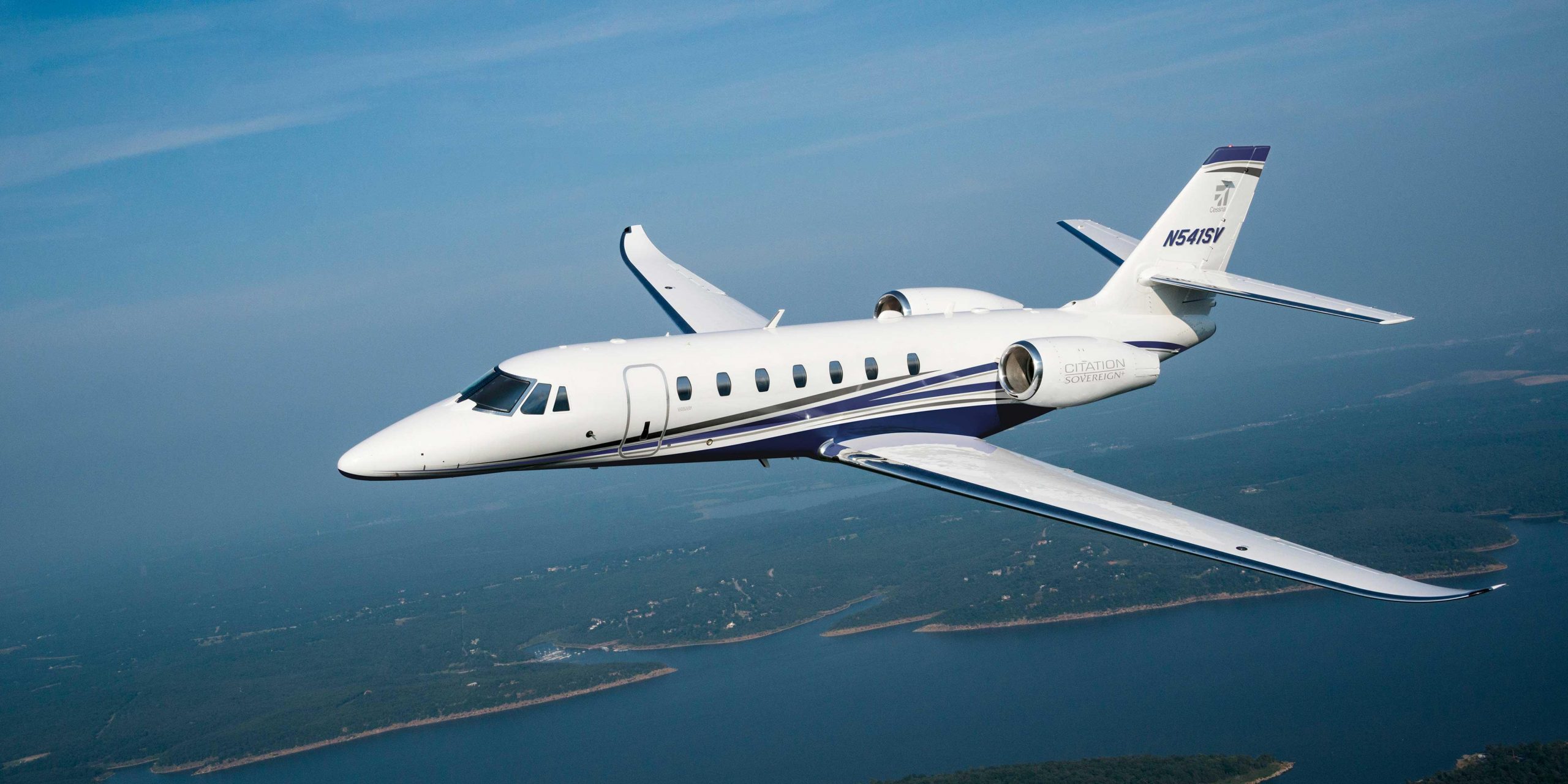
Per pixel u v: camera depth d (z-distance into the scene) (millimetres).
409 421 21609
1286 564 16469
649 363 22297
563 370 21641
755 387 23094
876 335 24766
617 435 22125
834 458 23797
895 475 21766
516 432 21266
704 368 22688
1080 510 19156
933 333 25328
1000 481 20844
